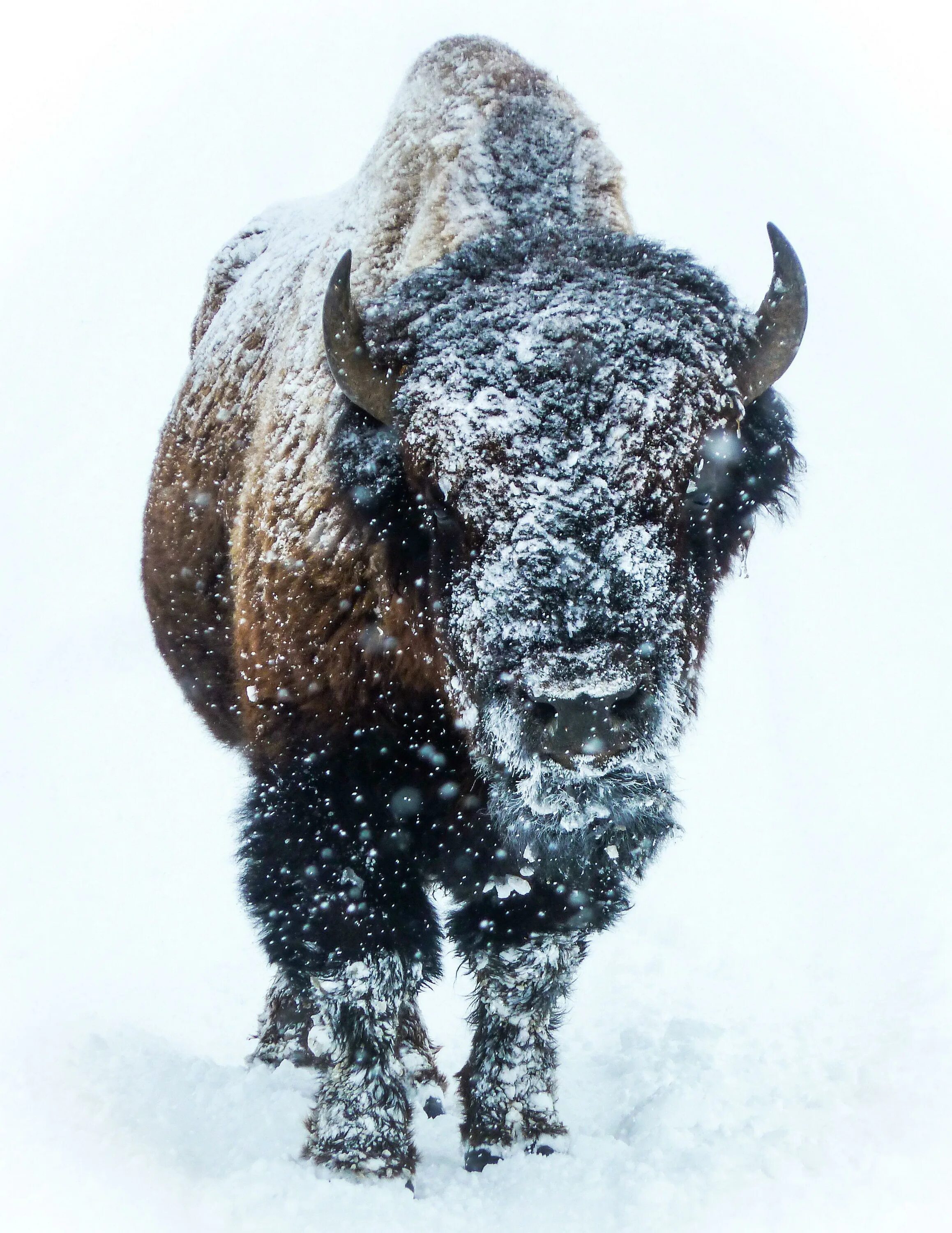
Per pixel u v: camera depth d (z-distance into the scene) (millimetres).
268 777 18281
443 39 21531
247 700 19109
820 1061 20109
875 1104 18156
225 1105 18359
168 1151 16859
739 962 26328
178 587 24297
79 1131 17391
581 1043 22938
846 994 23562
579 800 14719
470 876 18109
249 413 22141
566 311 15516
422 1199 16188
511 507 14594
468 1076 18297
